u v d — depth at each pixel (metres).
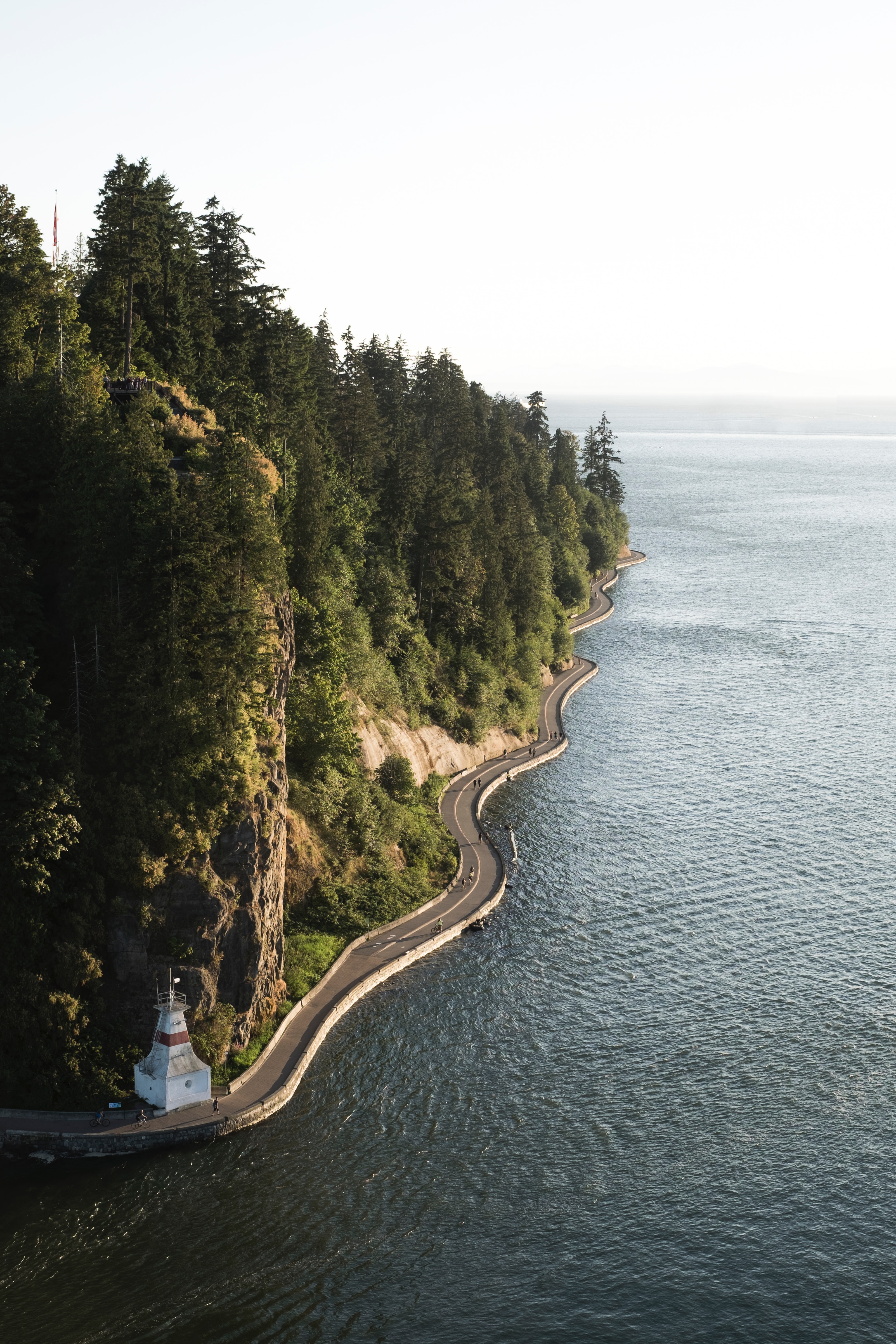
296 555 107.81
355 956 88.56
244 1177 65.06
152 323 110.62
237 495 79.50
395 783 111.62
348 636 114.88
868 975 86.38
